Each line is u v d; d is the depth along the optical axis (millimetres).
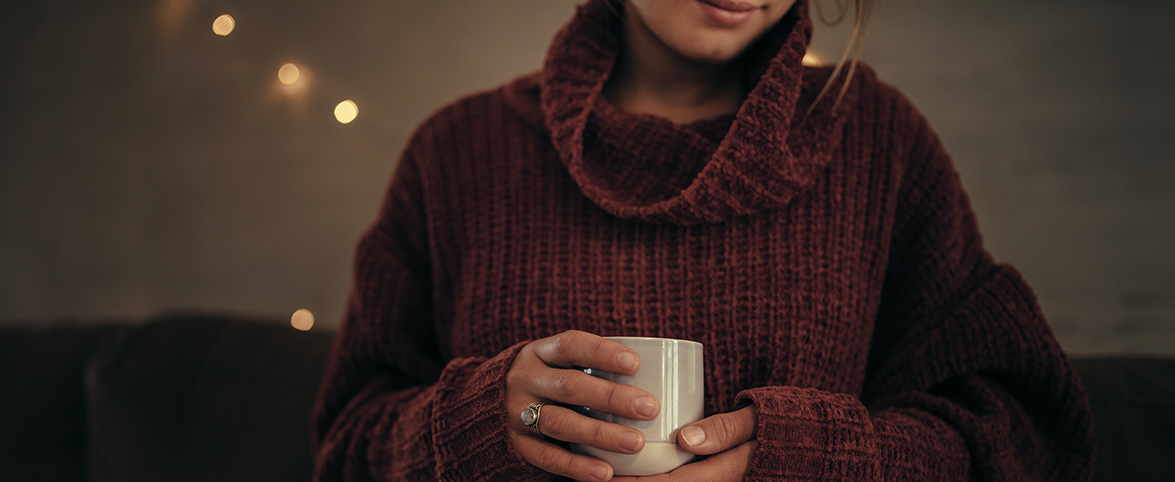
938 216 953
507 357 762
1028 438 895
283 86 3158
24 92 3707
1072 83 2088
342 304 2998
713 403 858
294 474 1551
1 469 1866
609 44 940
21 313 3615
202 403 1708
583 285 891
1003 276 933
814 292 871
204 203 3271
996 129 2148
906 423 814
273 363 1721
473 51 2855
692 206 843
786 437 720
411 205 1037
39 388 1950
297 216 3102
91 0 3605
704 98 958
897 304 966
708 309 868
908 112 969
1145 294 1975
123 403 1758
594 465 700
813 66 954
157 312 3305
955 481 826
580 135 896
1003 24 2160
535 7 2787
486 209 965
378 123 2990
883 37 2256
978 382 898
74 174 3553
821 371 867
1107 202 2031
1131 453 1174
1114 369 1268
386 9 3020
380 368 1019
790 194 857
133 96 3459
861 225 916
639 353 709
